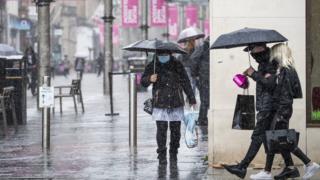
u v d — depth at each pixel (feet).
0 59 104.32
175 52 69.92
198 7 347.77
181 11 354.74
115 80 282.36
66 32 545.03
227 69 64.03
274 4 63.36
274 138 56.54
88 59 508.53
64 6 536.42
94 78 328.08
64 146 81.87
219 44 56.65
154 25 233.55
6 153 76.69
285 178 58.65
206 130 94.94
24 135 93.50
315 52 65.16
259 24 63.41
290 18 63.41
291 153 61.57
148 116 116.98
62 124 106.42
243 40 56.29
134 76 81.51
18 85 105.40
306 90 64.54
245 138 64.75
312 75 65.21
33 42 321.93
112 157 73.10
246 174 61.67
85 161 70.64
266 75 57.11
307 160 58.08
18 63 105.40
